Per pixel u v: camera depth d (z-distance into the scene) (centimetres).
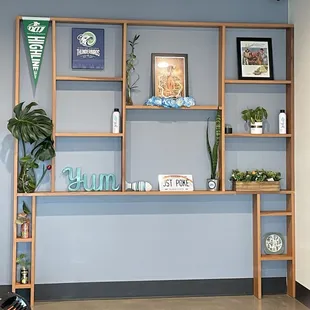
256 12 480
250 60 477
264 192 462
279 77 480
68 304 447
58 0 461
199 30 476
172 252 475
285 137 480
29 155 450
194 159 476
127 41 468
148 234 472
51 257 461
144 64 470
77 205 464
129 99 461
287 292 480
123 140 452
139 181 470
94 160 465
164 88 468
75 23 461
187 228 476
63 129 462
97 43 464
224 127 464
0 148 455
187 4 475
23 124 424
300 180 457
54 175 451
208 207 478
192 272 476
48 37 459
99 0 465
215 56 477
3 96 455
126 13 468
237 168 479
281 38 482
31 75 458
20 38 456
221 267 478
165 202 474
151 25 468
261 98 481
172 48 473
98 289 466
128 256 470
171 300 460
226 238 479
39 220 459
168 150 474
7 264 455
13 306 230
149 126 472
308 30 437
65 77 449
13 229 443
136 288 471
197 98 476
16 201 441
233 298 467
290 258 468
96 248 466
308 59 438
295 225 469
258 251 466
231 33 479
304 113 447
